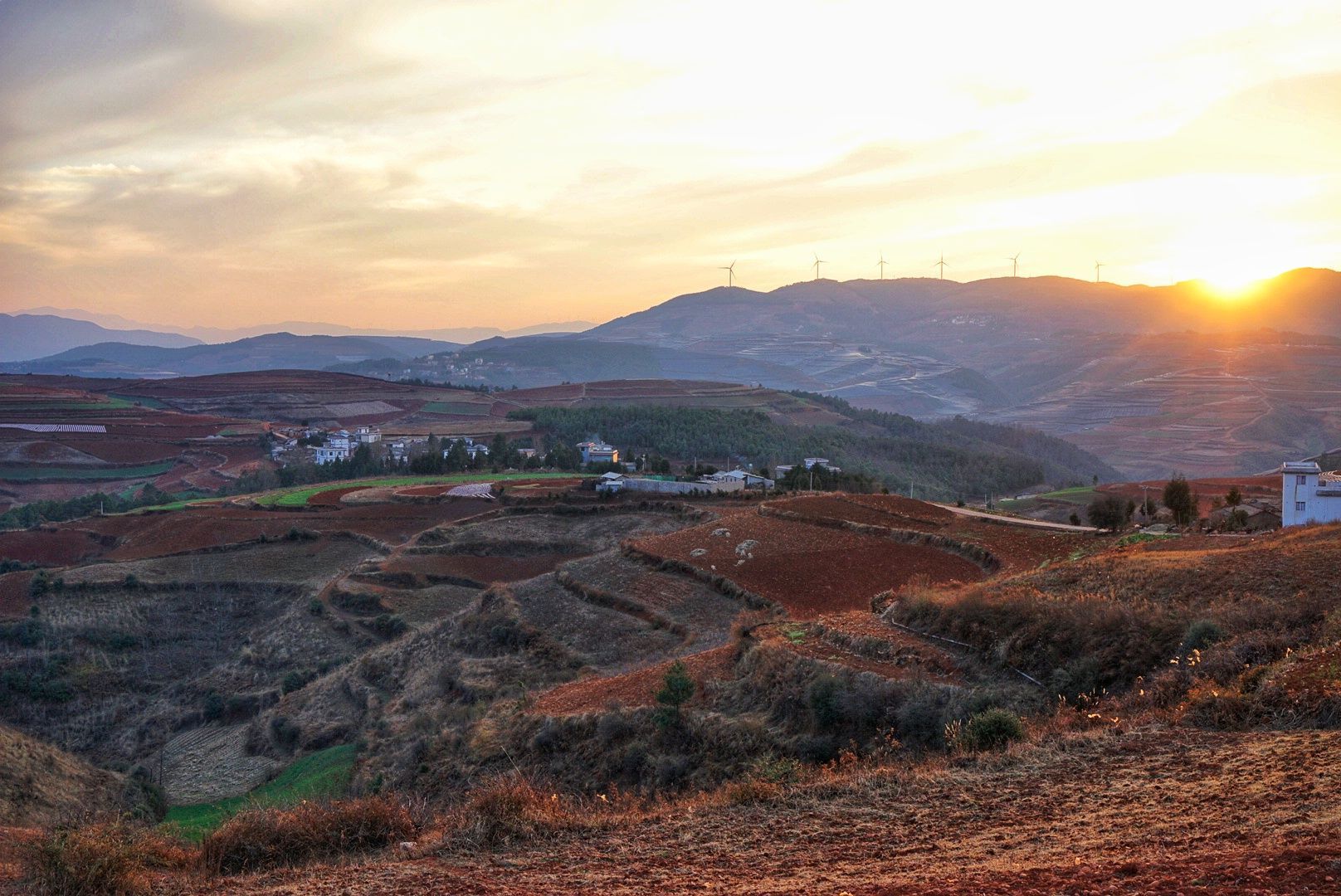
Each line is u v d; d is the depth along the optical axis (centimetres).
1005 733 2141
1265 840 1198
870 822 1587
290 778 5300
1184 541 5438
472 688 5525
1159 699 2202
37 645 8838
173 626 9500
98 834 1709
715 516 9906
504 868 1535
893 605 4194
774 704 3412
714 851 1523
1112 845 1291
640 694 3981
